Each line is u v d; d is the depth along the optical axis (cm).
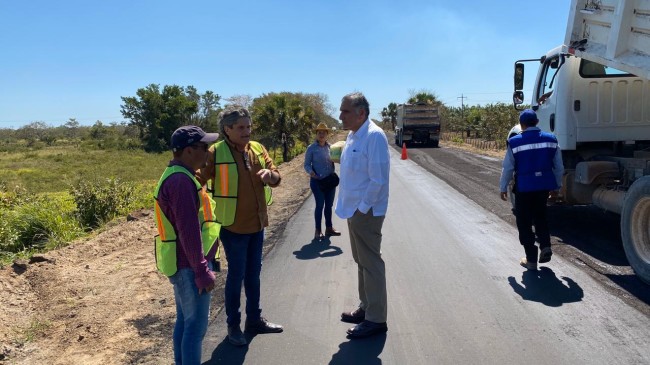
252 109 3700
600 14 598
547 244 570
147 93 6341
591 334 400
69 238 1002
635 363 352
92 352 418
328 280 573
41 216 1050
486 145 3247
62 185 2948
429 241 731
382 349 394
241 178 402
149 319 486
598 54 605
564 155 797
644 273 511
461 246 693
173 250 314
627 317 430
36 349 430
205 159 324
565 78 743
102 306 526
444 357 375
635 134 739
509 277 552
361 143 407
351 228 422
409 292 519
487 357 371
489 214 915
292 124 3369
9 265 695
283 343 413
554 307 459
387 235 782
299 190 1452
